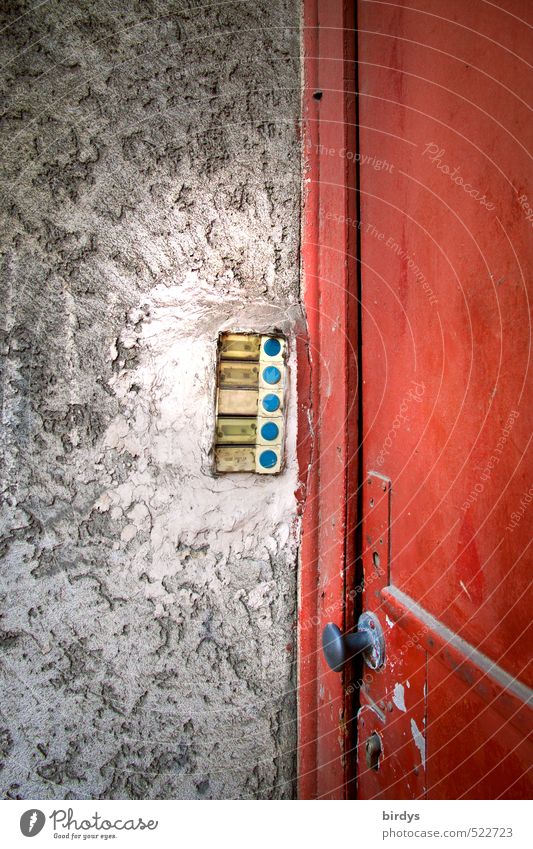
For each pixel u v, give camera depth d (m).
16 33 0.67
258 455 0.76
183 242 0.73
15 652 0.69
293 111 0.78
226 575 0.77
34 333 0.68
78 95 0.69
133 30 0.71
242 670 0.78
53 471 0.69
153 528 0.73
